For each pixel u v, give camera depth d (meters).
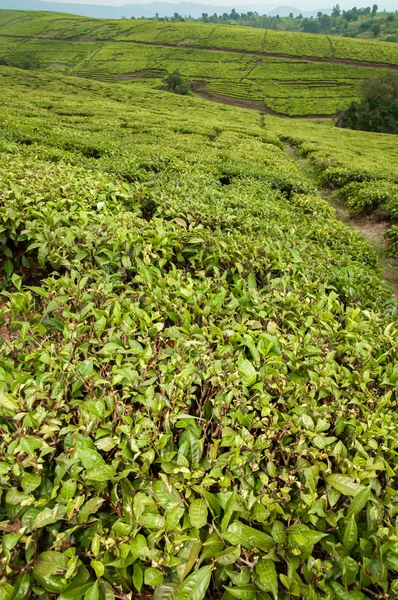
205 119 42.28
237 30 113.81
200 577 2.08
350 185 18.94
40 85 54.50
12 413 2.74
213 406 3.12
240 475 2.62
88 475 2.34
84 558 2.26
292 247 7.18
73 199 6.57
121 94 57.47
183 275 5.48
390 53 89.38
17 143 15.02
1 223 5.40
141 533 2.37
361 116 59.41
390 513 2.57
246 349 3.94
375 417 3.18
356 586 2.27
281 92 76.69
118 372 3.11
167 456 2.65
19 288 4.08
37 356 3.33
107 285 4.36
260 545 2.25
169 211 7.03
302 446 2.81
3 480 2.37
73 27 126.81
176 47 103.81
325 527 2.49
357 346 4.05
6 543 2.10
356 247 9.01
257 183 14.86
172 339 3.81
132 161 12.36
